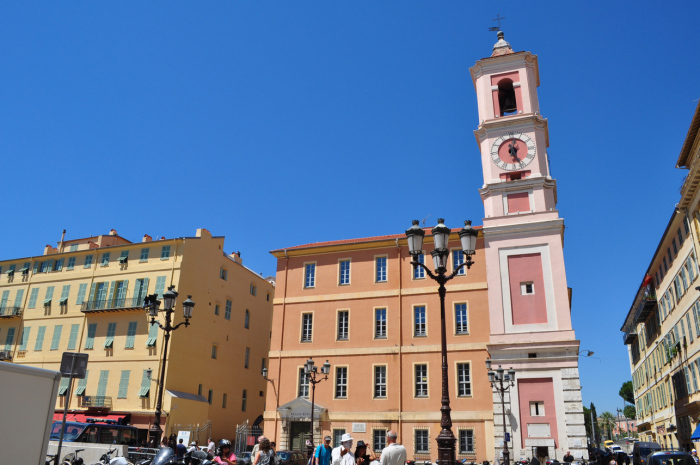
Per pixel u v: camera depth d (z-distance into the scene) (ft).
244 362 171.94
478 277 118.52
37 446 31.27
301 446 119.34
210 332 156.56
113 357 144.46
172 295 76.38
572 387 100.01
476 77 131.44
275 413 124.47
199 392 148.46
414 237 54.24
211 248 162.20
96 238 175.63
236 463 39.81
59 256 164.76
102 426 75.66
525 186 115.75
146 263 152.15
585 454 95.55
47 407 32.04
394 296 124.06
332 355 124.47
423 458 109.60
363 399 118.42
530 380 103.09
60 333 154.30
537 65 130.52
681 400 137.90
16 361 156.25
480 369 111.55
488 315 114.73
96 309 149.07
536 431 99.76
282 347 129.49
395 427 114.01
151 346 141.59
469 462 98.78
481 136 125.29
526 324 106.93
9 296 166.50
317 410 119.03
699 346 116.78
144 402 136.26
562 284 106.83
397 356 119.03
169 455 38.60
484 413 108.06
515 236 112.98
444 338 50.55
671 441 155.74
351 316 126.31
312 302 130.93
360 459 41.83
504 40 133.90
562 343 102.68
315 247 133.69
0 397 29.30
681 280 129.59
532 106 122.72
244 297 176.86
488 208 118.42
